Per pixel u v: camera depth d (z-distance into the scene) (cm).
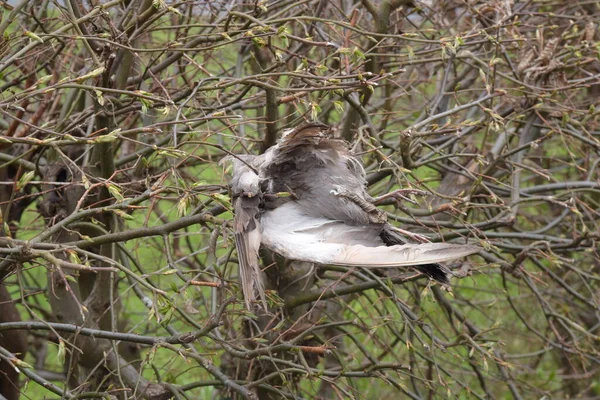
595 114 1109
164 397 971
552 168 1524
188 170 1311
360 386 1498
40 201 1209
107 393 832
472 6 1141
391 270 1194
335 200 713
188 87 1011
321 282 1230
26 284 1405
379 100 1344
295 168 728
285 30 825
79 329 796
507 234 1121
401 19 1145
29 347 1540
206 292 1325
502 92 984
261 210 714
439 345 1019
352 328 1431
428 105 1246
